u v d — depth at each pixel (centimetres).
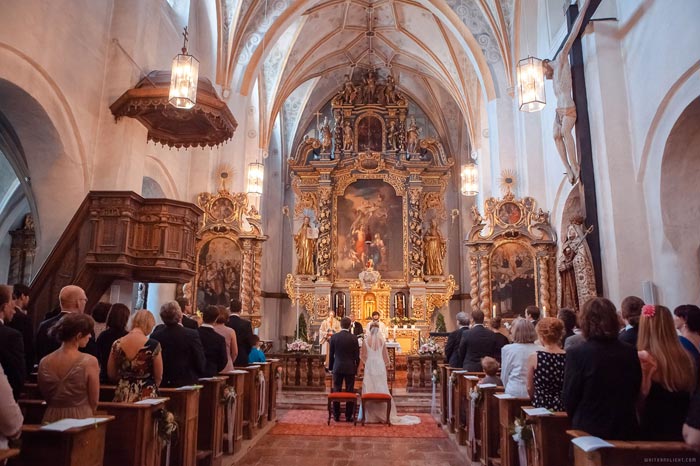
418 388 1336
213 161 1509
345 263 2238
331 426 915
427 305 2138
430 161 2295
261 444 778
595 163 973
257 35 1579
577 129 1010
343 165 2314
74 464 347
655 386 349
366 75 2425
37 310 797
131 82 977
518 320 541
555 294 1357
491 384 626
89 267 813
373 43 2211
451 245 2389
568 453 411
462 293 2325
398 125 2397
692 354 392
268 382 920
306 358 1350
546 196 1408
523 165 1454
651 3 866
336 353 989
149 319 496
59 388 385
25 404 447
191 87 811
